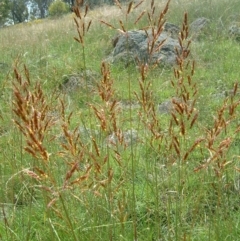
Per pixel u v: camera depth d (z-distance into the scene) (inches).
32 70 312.8
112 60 339.0
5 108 216.4
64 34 447.8
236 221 127.9
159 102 248.8
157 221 121.1
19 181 152.9
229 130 172.9
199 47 348.2
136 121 205.6
